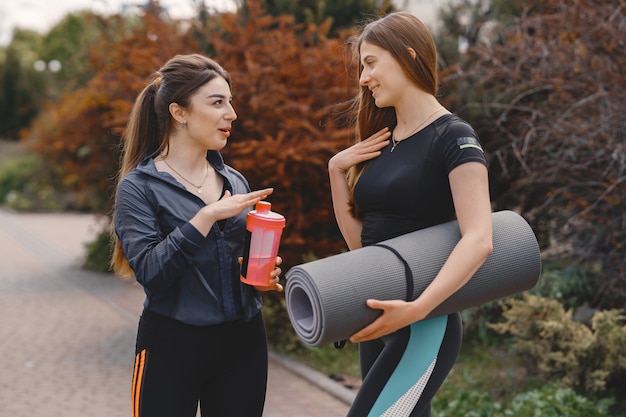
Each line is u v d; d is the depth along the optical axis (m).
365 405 2.20
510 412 3.98
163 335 2.31
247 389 2.44
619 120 4.44
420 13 8.05
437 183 2.16
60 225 18.64
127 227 2.28
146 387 2.32
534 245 2.21
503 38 6.69
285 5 9.25
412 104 2.23
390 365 2.20
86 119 9.66
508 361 5.21
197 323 2.30
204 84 2.33
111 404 4.79
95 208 11.96
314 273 1.96
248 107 6.38
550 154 4.91
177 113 2.34
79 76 11.39
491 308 5.44
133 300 8.68
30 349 6.29
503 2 7.16
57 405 4.75
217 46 6.74
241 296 2.38
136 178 2.34
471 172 2.05
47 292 9.23
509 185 6.20
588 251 4.88
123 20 8.87
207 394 2.48
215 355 2.36
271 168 6.18
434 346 2.20
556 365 4.26
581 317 5.18
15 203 23.31
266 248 2.25
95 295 9.02
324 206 6.48
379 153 2.31
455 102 6.30
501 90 6.00
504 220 2.23
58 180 21.00
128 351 6.29
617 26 4.76
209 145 2.36
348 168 2.40
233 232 2.38
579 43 4.93
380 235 2.28
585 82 4.85
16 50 36.28
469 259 1.97
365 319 1.98
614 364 4.10
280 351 5.93
